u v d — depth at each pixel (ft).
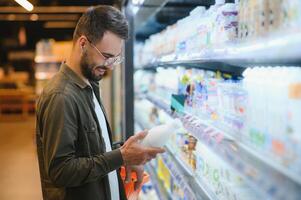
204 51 5.47
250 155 3.60
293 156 2.97
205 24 5.90
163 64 9.00
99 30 5.18
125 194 6.36
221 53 4.50
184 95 7.31
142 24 12.15
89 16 5.27
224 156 4.17
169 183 8.45
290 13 3.11
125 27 5.39
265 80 3.64
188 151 6.98
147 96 12.28
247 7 4.19
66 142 4.94
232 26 4.86
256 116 3.77
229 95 4.76
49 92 5.18
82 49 5.33
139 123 12.80
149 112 11.47
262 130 3.59
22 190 16.02
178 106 7.33
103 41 5.22
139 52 13.26
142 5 9.20
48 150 5.01
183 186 6.99
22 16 35.70
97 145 5.45
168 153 8.61
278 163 3.14
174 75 8.61
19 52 57.93
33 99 48.06
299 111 3.03
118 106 17.12
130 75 10.98
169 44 8.59
